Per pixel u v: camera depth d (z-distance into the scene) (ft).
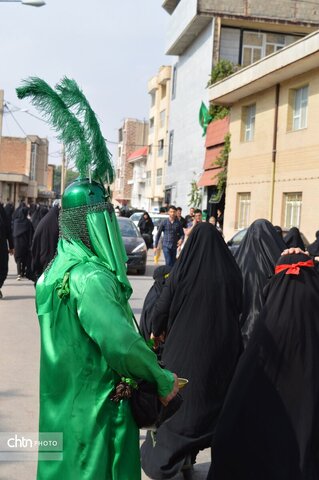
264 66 67.31
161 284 17.43
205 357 14.37
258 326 12.43
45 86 9.26
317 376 11.88
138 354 7.95
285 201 69.26
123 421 8.43
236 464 11.98
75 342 8.38
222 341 14.56
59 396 8.50
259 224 19.52
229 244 53.01
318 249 29.37
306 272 12.53
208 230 15.29
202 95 103.71
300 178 65.46
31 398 19.81
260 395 11.93
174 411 8.78
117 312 8.03
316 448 11.66
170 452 13.92
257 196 74.90
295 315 12.10
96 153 9.29
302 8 99.35
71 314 8.38
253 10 98.12
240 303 15.29
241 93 76.33
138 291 47.14
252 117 78.54
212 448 12.47
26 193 235.61
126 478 8.36
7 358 24.67
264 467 11.62
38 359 24.71
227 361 14.57
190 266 14.93
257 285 18.66
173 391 8.54
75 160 9.23
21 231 49.62
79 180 9.25
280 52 63.77
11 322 32.27
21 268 50.96
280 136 69.97
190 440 13.98
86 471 8.20
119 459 8.33
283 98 69.41
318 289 12.50
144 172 215.72
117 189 262.47
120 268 8.70
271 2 98.63
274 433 11.63
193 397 14.15
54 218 28.86
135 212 111.86
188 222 62.08
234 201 81.30
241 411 12.03
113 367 8.05
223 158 85.56
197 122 106.32
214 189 95.61
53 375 8.51
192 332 14.53
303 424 11.59
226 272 15.05
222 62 94.48
